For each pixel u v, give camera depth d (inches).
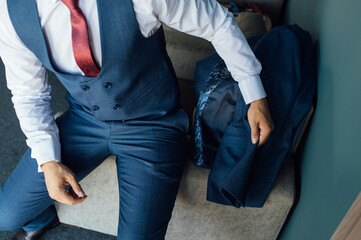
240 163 41.5
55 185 40.3
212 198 45.3
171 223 53.8
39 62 40.8
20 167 45.8
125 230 43.1
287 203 45.9
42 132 41.9
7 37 37.0
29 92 41.8
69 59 37.5
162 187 43.8
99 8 33.2
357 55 32.0
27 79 40.7
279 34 47.6
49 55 37.1
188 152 50.9
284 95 42.6
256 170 44.1
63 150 44.7
